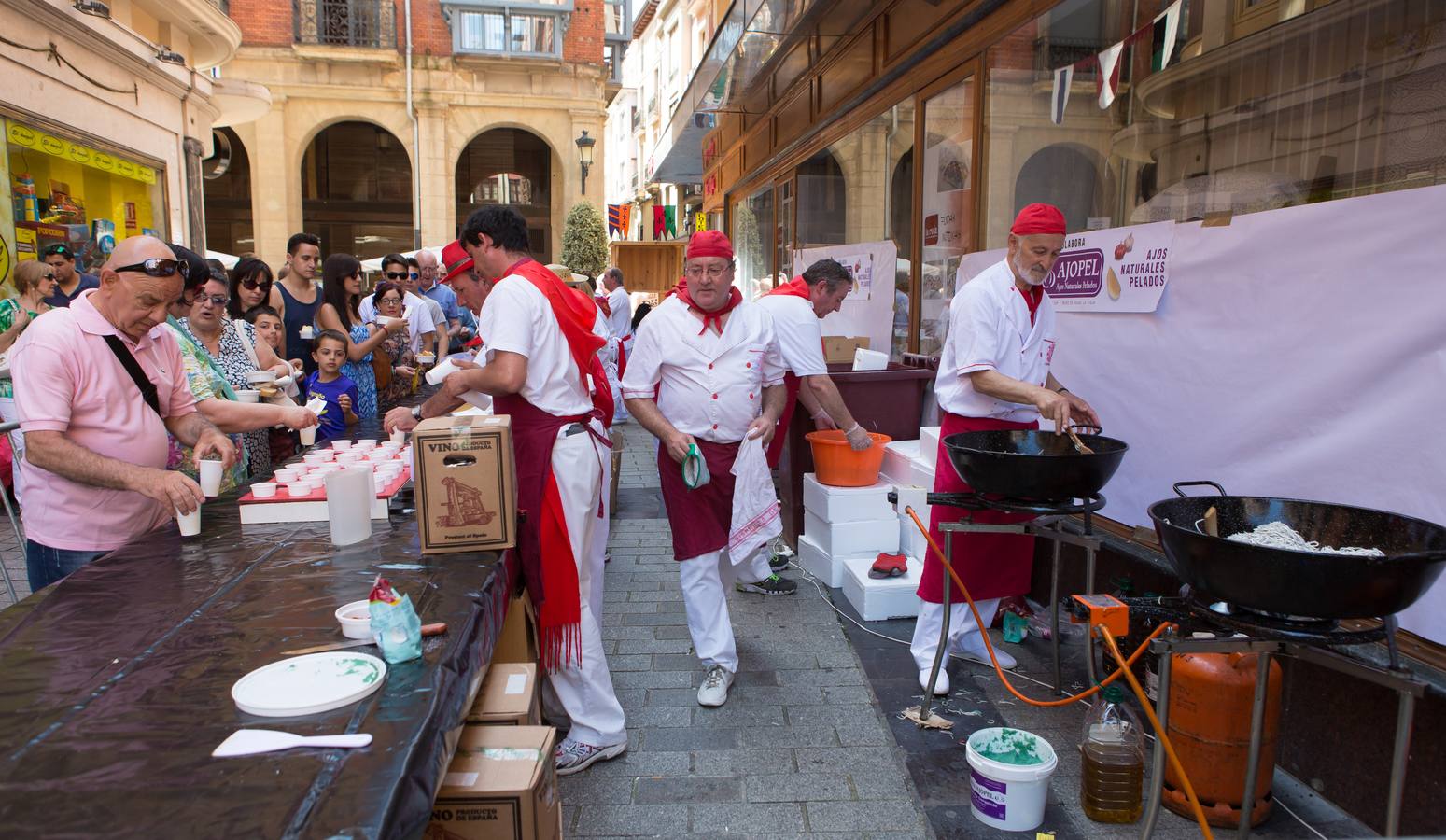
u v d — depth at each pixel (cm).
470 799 159
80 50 779
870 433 503
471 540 230
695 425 323
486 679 211
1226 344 291
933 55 517
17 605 193
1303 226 259
